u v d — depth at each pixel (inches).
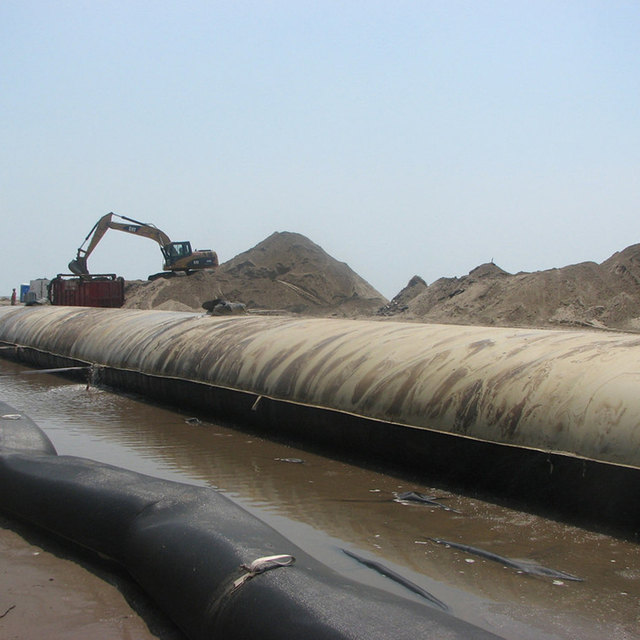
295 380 321.4
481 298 1187.9
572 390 216.4
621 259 1138.0
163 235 1681.8
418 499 233.3
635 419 196.9
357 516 218.1
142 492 189.8
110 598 166.2
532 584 167.8
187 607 144.6
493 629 146.0
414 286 1701.5
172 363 420.5
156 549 163.0
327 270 2151.8
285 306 1902.1
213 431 354.6
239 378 357.7
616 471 195.8
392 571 174.9
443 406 248.4
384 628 116.6
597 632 144.3
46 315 716.7
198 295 1669.5
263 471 273.3
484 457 231.8
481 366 252.4
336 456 295.6
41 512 207.0
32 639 145.8
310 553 187.9
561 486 210.1
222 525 164.9
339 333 346.0
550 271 1149.1
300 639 119.4
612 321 997.2
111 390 492.7
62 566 186.7
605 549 188.1
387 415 267.4
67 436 343.3
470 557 184.5
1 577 179.5
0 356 754.8
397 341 306.3
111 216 1600.6
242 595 134.8
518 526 206.4
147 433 349.1
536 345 257.6
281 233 2346.2
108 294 1310.3
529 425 219.8
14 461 235.0
